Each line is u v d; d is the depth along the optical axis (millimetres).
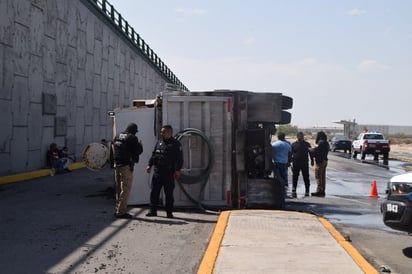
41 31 20156
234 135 11812
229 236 8289
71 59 23938
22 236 8453
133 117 11914
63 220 9969
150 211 10656
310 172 27438
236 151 11594
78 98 25141
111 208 11586
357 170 28984
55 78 21812
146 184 11938
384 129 173250
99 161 13422
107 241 8266
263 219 9805
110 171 22047
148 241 8336
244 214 10367
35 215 10461
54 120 21766
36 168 19719
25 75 18641
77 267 6723
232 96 11805
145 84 46312
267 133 11961
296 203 14117
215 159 11719
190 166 11625
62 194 13883
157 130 11914
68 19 23344
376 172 27672
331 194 16719
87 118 26766
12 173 17578
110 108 31859
